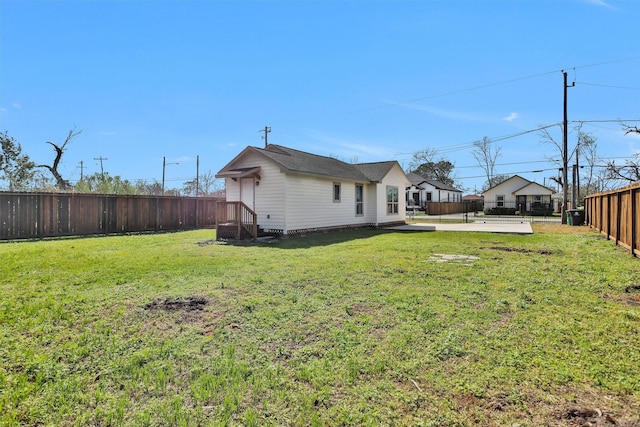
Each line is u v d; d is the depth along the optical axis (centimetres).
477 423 193
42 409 207
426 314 368
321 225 1305
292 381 238
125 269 600
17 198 1075
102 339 308
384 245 925
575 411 203
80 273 568
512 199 3641
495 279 523
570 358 266
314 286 486
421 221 2205
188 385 236
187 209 1588
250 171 1164
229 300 419
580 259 689
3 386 230
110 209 1302
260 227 1184
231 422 194
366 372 249
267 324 344
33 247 904
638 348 282
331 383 235
